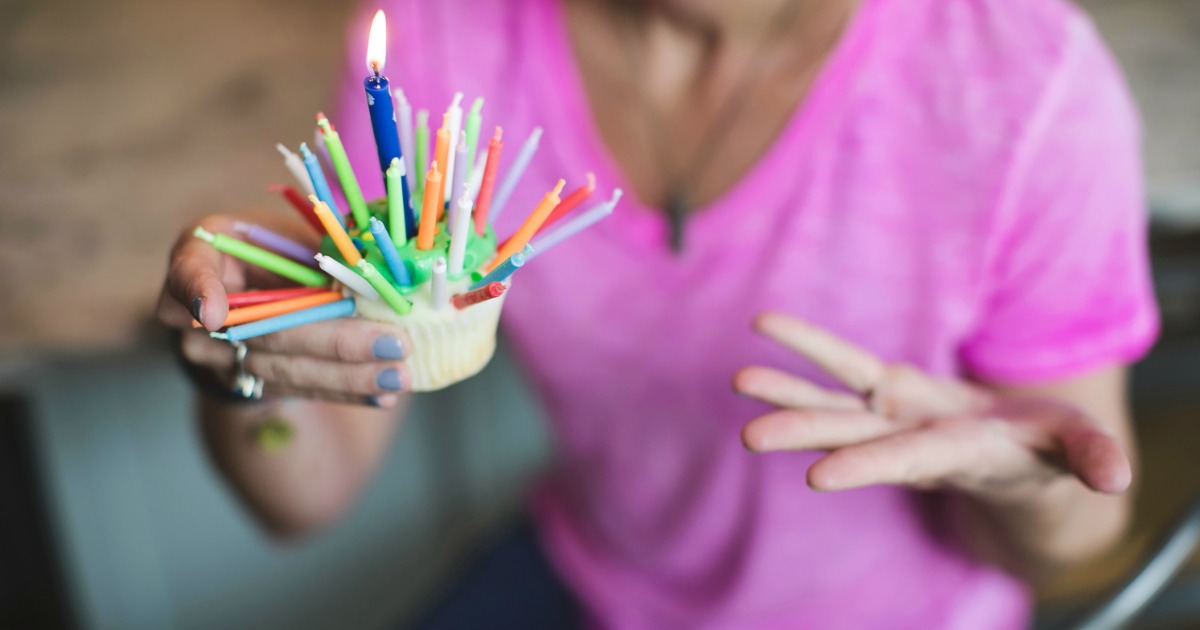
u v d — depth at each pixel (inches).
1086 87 26.3
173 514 44.9
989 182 26.5
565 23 29.3
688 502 32.2
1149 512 55.4
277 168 39.1
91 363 32.8
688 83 28.8
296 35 49.1
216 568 47.0
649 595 34.7
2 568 47.2
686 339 29.7
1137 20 45.6
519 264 17.3
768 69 27.7
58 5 53.5
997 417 22.1
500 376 49.1
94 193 38.4
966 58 26.3
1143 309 27.9
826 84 27.0
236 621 48.6
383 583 50.9
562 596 37.3
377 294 17.8
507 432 51.0
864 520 31.3
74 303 32.8
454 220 17.7
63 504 43.1
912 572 32.7
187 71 46.7
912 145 27.1
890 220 27.8
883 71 26.8
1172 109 38.7
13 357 31.9
